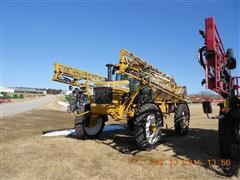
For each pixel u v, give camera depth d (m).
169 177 4.62
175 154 6.07
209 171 4.91
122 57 6.23
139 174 4.78
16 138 8.28
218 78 5.09
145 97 7.51
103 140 7.69
